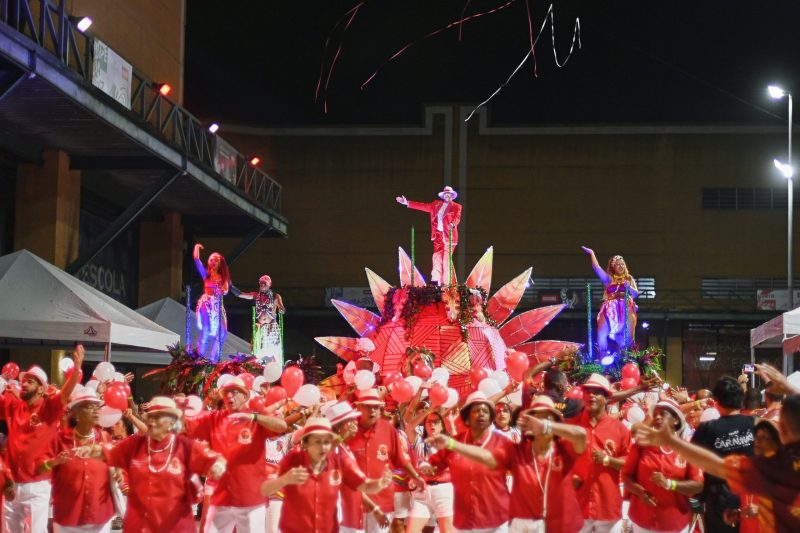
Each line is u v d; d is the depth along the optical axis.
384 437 10.16
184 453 8.34
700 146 49.56
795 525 5.99
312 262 50.16
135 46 30.36
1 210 25.23
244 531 9.95
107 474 9.30
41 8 19.47
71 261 26.11
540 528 8.34
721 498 8.85
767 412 10.55
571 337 48.84
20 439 10.77
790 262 33.38
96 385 12.29
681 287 49.12
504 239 49.97
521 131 50.31
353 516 9.49
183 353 18.34
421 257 50.09
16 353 24.56
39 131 23.78
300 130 50.78
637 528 9.31
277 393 10.93
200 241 49.62
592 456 9.37
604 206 49.72
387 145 50.59
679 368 47.94
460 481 8.57
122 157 26.31
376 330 22.05
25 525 10.75
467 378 20.72
